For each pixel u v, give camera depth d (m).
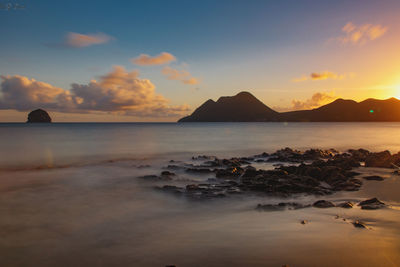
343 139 62.19
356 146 46.78
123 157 31.75
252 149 41.47
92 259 7.25
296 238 7.77
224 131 105.81
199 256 6.96
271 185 15.16
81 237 8.79
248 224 9.34
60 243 8.35
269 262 6.41
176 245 7.79
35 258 7.41
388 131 99.38
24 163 26.66
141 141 55.19
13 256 7.55
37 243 8.38
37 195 14.57
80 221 10.40
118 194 14.62
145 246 7.88
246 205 12.12
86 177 19.70
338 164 22.48
